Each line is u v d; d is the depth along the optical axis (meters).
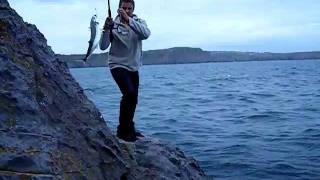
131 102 6.54
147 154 6.48
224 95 32.91
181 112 21.59
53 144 4.34
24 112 4.38
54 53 5.78
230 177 9.40
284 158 10.85
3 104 4.32
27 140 4.19
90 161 4.84
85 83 60.69
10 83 4.50
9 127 4.21
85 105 5.50
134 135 6.81
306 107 22.64
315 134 14.07
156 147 6.80
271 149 12.00
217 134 14.70
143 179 5.75
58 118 4.88
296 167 9.97
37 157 4.07
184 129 15.85
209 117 19.47
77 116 5.20
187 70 138.00
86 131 5.10
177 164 6.74
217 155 11.39
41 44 5.59
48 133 4.41
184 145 12.83
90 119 5.36
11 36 4.98
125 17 6.29
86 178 4.59
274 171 9.71
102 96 33.06
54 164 4.14
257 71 103.06
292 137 13.71
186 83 54.19
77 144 4.83
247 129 15.70
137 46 6.48
